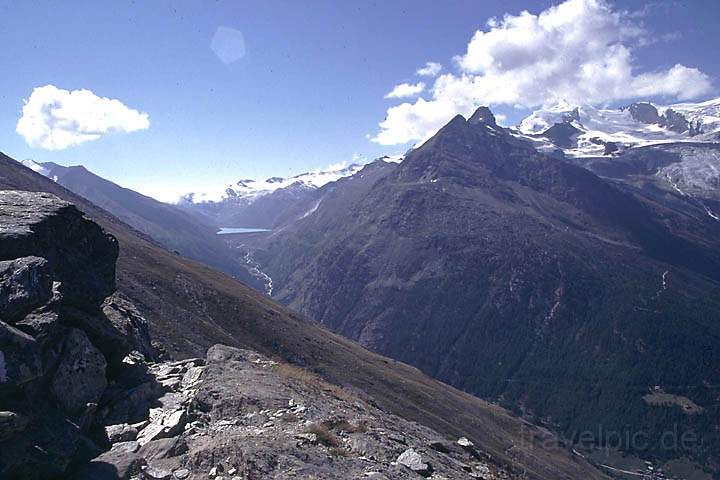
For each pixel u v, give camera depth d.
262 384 23.12
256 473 14.52
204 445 15.97
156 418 18.25
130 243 162.38
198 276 157.50
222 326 126.25
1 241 16.92
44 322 15.29
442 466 19.91
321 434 18.55
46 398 15.29
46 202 20.36
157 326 99.19
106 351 19.80
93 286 20.20
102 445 16.03
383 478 15.80
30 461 12.88
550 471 121.38
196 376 23.25
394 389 140.62
